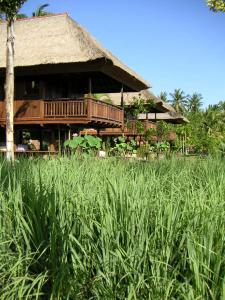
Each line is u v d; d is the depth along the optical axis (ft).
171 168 20.93
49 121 61.16
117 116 71.26
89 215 9.84
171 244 8.48
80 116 59.11
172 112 116.88
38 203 10.45
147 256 8.40
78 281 8.52
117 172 16.40
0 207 11.18
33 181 12.82
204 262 7.88
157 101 96.89
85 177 14.78
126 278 8.38
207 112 259.80
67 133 69.87
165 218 9.41
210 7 43.11
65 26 66.44
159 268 8.13
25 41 66.23
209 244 7.91
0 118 64.34
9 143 43.47
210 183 14.19
